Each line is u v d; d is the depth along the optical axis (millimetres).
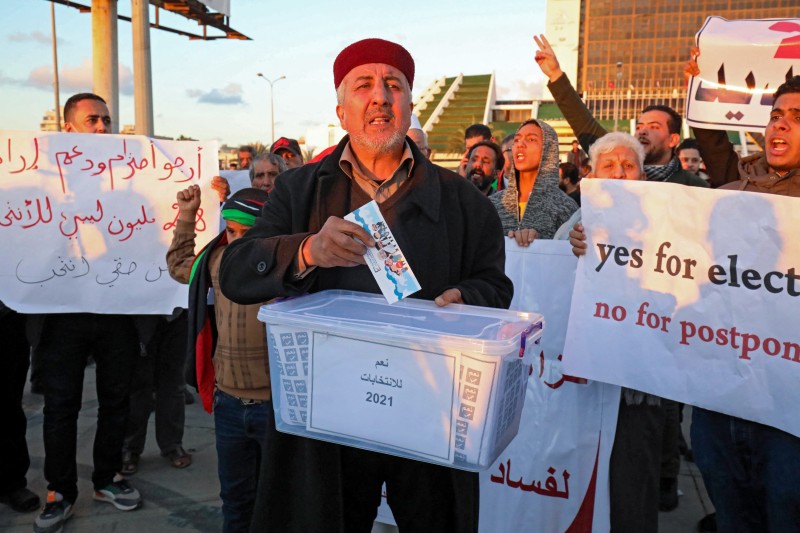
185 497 3277
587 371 2117
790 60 2471
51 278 2982
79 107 3324
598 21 105375
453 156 57375
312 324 1335
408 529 1625
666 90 103875
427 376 1256
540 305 2426
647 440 2234
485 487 2455
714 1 101375
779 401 1754
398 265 1328
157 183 3176
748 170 2244
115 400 3117
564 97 3314
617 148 2486
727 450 1926
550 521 2369
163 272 3131
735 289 1836
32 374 3055
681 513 3162
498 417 1258
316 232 1578
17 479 3143
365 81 1542
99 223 3080
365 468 1575
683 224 1932
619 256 2057
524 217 3033
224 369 2299
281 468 1538
